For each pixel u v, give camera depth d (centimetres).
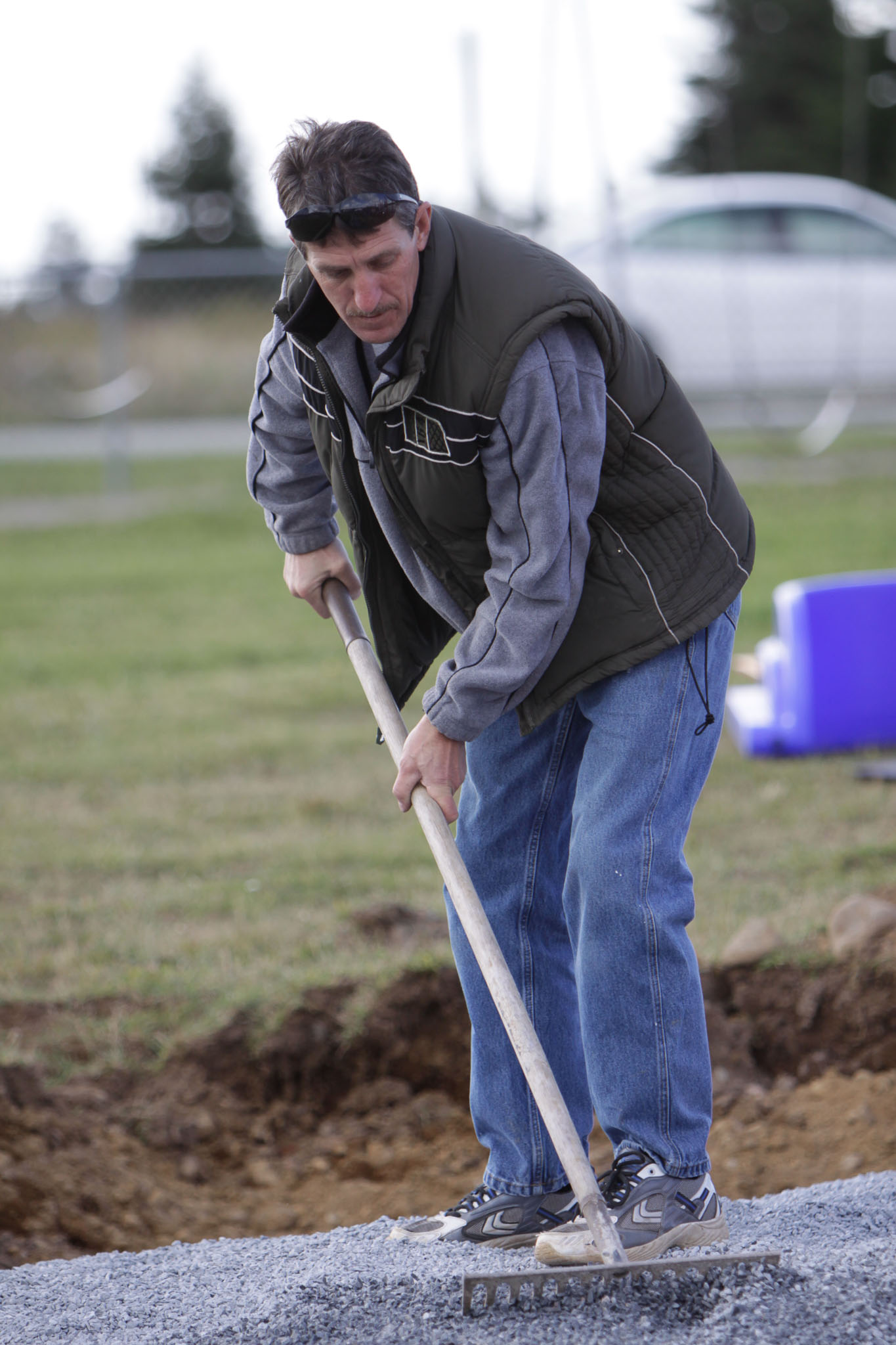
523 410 612
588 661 670
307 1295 624
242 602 2723
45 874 1427
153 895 1352
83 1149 970
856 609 1686
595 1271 587
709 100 9025
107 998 1141
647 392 662
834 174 8812
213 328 4553
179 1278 693
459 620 717
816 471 3466
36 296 3831
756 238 3747
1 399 4606
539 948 736
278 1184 991
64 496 3781
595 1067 679
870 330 3791
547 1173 724
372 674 755
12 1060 1016
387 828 1526
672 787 674
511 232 646
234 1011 1109
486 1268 662
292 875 1382
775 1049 1090
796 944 1133
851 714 1689
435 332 615
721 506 683
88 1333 624
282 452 771
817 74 8919
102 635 2506
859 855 1335
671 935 664
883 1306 583
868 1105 995
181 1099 1045
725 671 691
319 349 647
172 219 10144
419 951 1163
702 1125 679
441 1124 1060
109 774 1758
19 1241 865
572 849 679
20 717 2025
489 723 668
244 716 2000
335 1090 1096
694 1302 589
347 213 573
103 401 3828
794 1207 743
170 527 3428
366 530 716
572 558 638
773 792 1550
